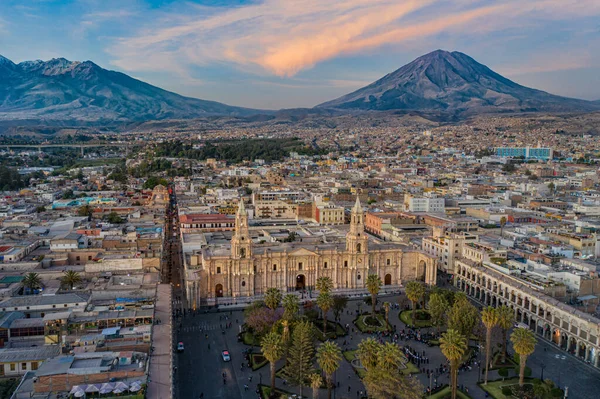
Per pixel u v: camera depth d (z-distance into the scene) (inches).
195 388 5191.9
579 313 6058.1
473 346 6269.7
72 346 4554.6
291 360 5255.9
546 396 4904.0
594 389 5241.1
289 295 6471.5
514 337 5123.0
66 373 3885.3
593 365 5782.5
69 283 6584.6
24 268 7244.1
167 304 5689.0
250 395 5073.8
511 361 5856.3
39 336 5103.3
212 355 5979.3
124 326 5108.3
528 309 6870.1
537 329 6712.6
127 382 3858.3
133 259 7426.2
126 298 5738.2
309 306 7303.2
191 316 7268.7
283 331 5723.4
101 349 4493.1
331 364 4675.2
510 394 5083.7
